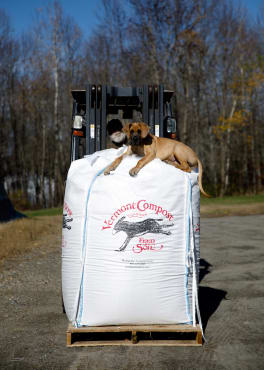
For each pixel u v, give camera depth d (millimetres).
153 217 3773
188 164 5066
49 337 3947
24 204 33438
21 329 4188
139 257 3709
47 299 5289
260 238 10414
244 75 32656
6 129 36344
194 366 3229
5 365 3324
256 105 34469
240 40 32438
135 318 3713
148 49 28656
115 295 3674
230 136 35469
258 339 3787
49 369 3229
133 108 6625
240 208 19719
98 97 5777
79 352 3559
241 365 3238
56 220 15102
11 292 5629
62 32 31859
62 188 34688
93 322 3746
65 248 4133
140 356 3441
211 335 3930
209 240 10273
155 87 5809
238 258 7809
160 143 4969
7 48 34375
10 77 35094
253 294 5312
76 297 3801
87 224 3852
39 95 33938
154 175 3879
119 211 3779
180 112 31281
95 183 3914
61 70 32625
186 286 3857
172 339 3818
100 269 3748
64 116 34469
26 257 8227
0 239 9867
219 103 34688
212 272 6707
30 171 37938
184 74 30406
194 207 4125
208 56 32344
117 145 5996
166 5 28188
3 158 35375
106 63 31703
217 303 4996
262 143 36281
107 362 3330
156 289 3707
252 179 37094
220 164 35469
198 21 29281
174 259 3818
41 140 35906
